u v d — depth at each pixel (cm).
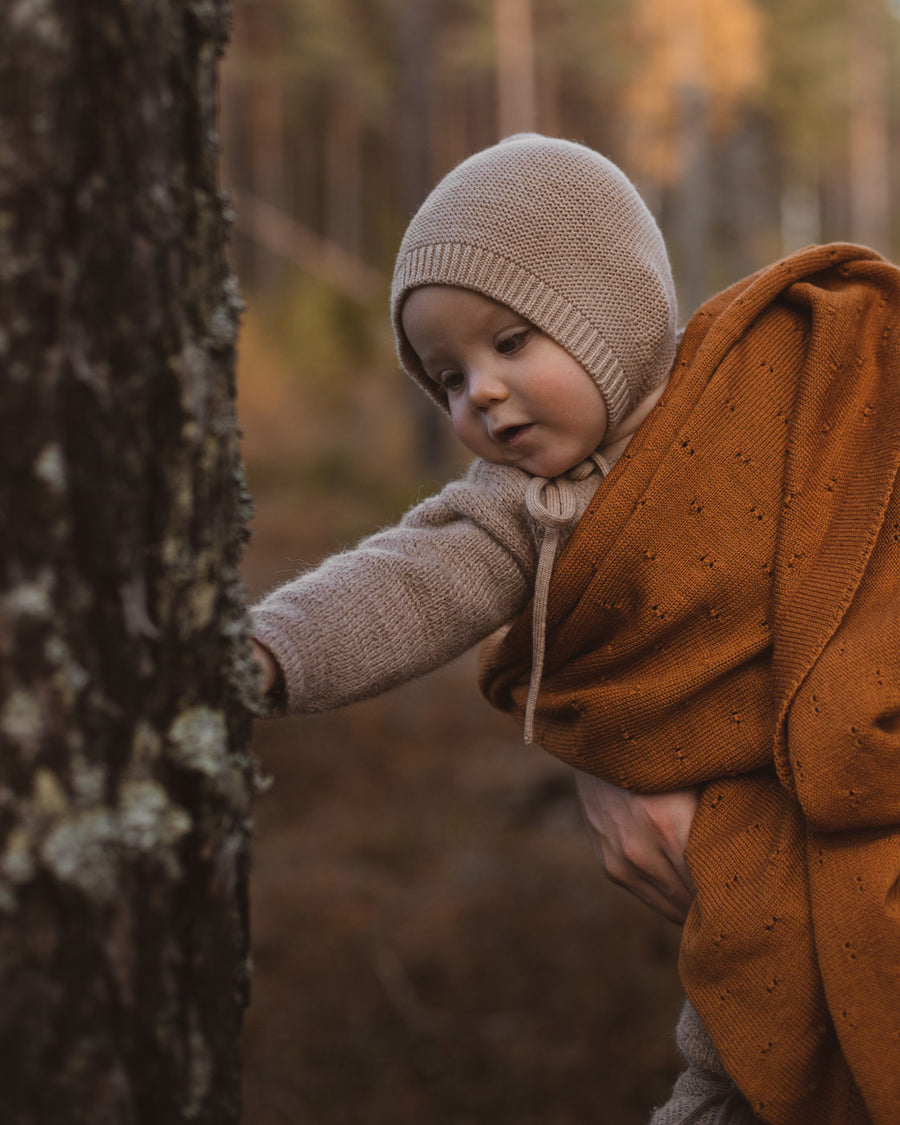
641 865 150
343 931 444
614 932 433
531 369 136
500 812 563
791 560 137
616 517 137
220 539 95
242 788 99
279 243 2188
